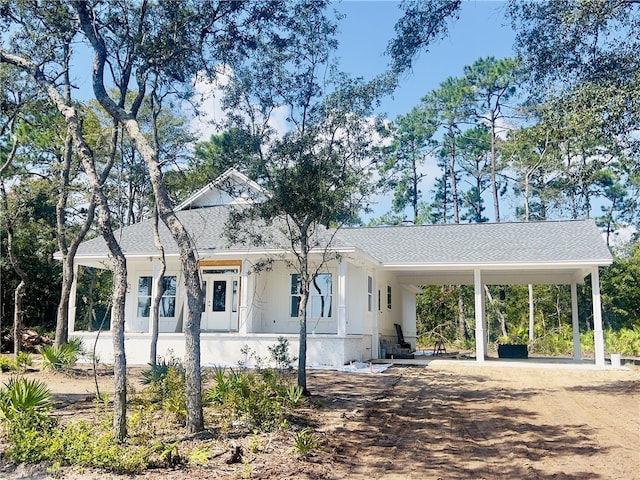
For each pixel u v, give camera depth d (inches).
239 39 419.5
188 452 261.7
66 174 666.8
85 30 359.3
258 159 442.9
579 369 711.7
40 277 1048.2
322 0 417.4
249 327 758.5
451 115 1606.8
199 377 302.7
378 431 354.9
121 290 278.2
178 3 398.3
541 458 289.4
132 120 335.0
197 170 582.9
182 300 824.9
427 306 1470.2
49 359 561.3
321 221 456.4
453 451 304.8
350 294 788.0
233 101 446.3
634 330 1144.8
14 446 249.1
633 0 410.3
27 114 680.4
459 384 573.0
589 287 1423.5
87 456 236.4
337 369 660.1
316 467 264.1
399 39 377.4
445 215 1950.1
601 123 439.2
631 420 390.9
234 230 502.3
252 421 328.2
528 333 1322.6
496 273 927.7
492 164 1588.3
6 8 412.2
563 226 891.4
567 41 431.5
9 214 792.3
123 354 274.7
